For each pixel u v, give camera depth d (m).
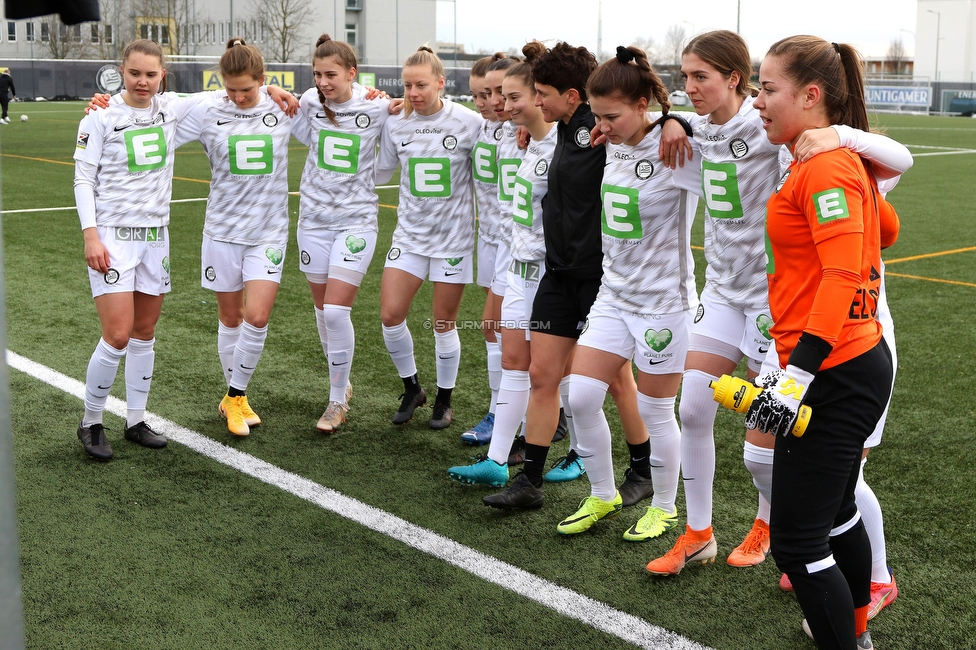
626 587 3.08
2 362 1.43
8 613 1.46
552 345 3.53
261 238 4.54
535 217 3.70
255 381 5.38
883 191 2.65
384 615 2.88
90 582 3.06
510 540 3.43
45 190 12.95
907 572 3.17
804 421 2.13
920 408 4.91
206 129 4.43
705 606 2.96
